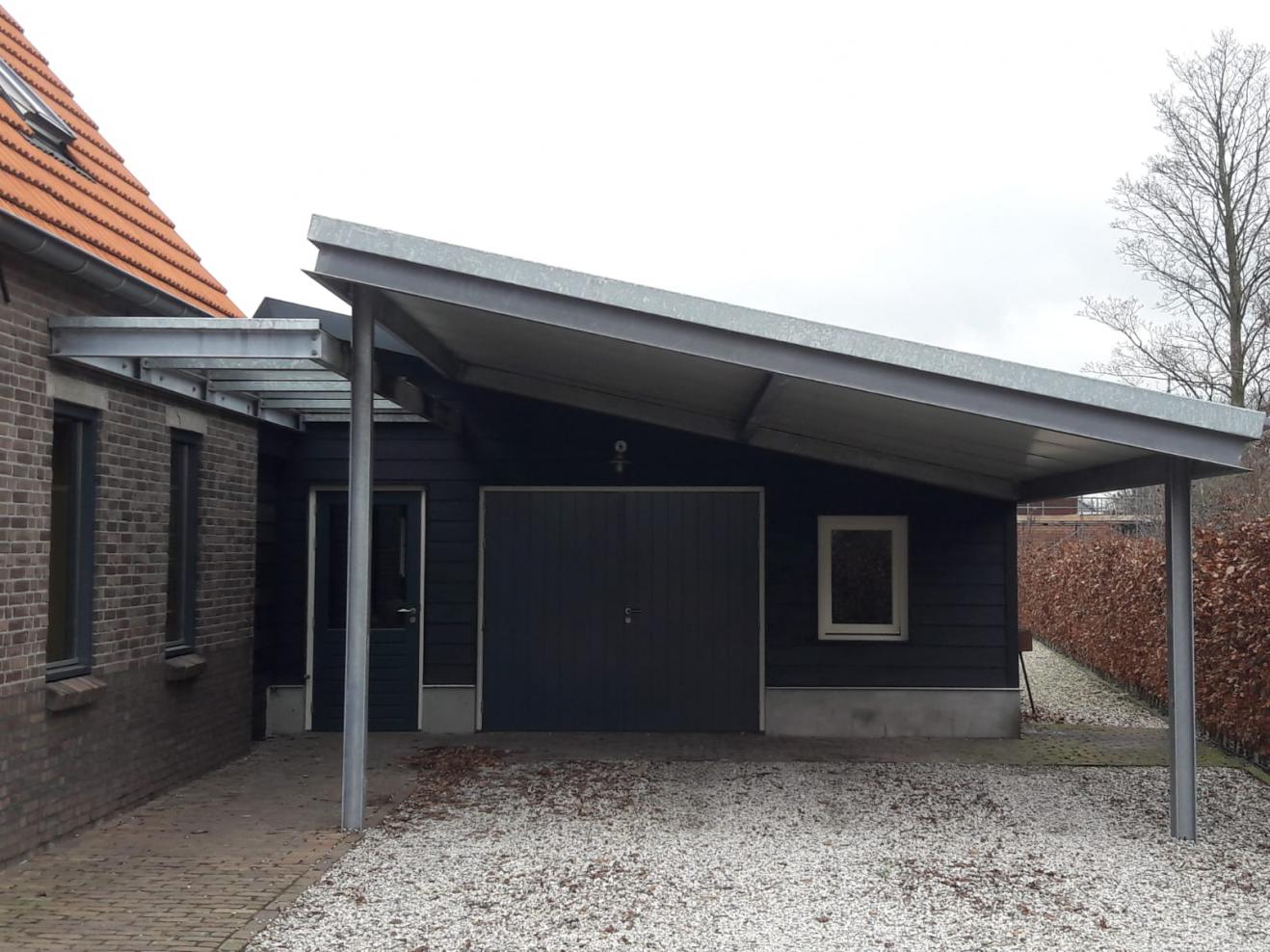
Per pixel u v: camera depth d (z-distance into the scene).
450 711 9.51
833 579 9.71
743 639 9.55
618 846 5.91
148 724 6.86
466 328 7.07
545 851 5.80
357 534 6.12
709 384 7.27
